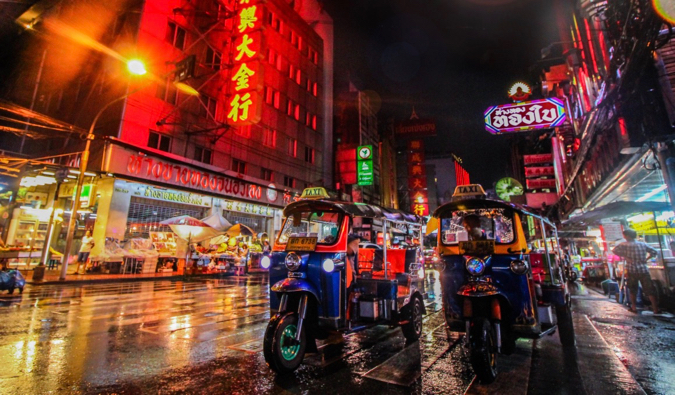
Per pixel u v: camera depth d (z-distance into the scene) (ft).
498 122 43.29
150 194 55.11
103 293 33.71
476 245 13.85
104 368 13.01
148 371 12.77
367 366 13.74
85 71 59.00
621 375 12.55
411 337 17.65
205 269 57.11
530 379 12.31
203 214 65.21
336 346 16.76
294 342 12.83
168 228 58.13
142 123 54.08
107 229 48.93
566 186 62.54
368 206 16.71
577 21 39.37
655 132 22.59
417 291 18.95
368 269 19.71
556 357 14.88
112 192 49.93
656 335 18.08
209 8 68.28
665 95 22.09
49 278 41.42
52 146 59.88
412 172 159.22
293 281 13.57
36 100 62.80
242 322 21.40
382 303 15.55
